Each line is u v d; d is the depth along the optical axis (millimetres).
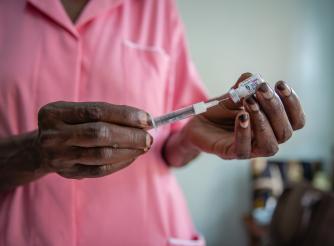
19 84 506
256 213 1822
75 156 362
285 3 1986
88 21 560
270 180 1901
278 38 1979
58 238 503
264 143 365
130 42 597
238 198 1944
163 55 621
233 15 1913
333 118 2078
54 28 536
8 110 505
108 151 357
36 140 410
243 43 1930
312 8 2029
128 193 555
